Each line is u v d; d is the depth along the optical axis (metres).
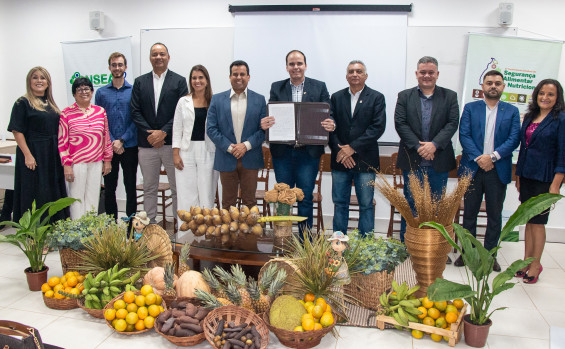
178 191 3.77
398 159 3.60
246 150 3.51
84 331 2.45
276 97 3.60
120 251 2.79
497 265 3.51
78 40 5.23
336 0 4.56
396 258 2.71
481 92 4.40
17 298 2.86
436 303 2.42
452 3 4.40
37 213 2.91
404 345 2.36
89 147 3.73
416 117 3.44
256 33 4.72
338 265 2.46
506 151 3.32
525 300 2.98
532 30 4.31
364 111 3.50
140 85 3.89
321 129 3.41
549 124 3.14
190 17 4.92
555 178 3.14
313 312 2.33
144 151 3.92
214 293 2.63
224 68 4.87
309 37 4.62
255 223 2.89
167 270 2.62
